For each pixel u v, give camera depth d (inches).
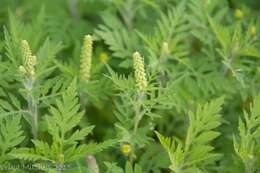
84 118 163.6
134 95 144.3
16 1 215.6
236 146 139.2
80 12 219.1
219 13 186.2
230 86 172.7
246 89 174.7
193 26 187.8
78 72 158.7
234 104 183.9
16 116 136.6
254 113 140.1
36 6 211.3
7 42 145.9
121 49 173.8
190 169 134.6
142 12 194.9
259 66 177.6
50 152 130.6
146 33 193.8
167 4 198.5
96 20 216.5
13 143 134.6
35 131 150.3
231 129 175.8
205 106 136.3
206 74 172.2
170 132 180.9
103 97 162.7
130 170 134.3
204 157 136.3
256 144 153.5
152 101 144.6
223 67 176.6
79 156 131.3
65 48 195.2
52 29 196.4
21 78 142.1
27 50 138.0
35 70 151.3
